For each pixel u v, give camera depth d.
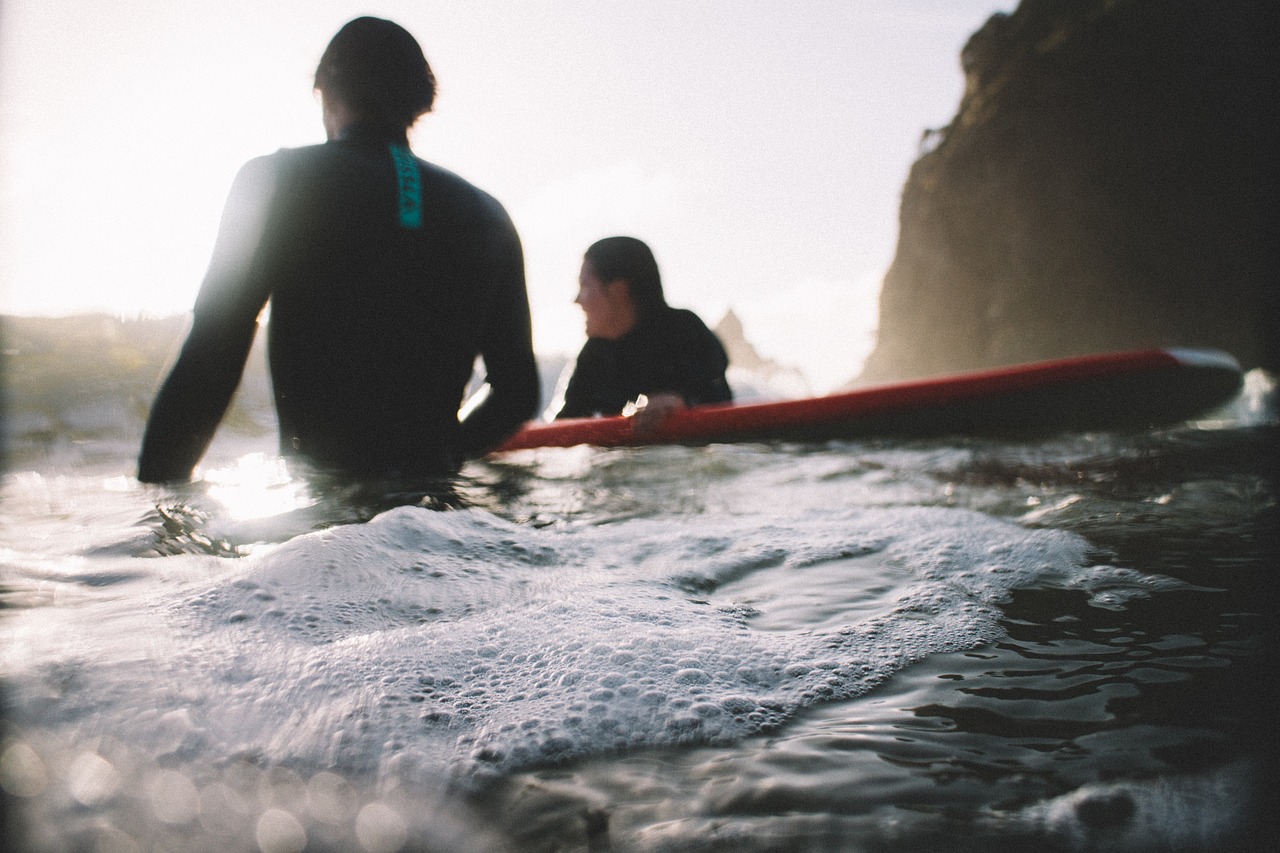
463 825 0.47
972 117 31.41
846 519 1.25
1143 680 0.66
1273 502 1.31
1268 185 14.84
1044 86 28.05
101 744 0.52
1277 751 0.52
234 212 1.45
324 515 1.17
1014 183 28.81
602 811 0.48
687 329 2.88
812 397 2.42
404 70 1.65
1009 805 0.48
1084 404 2.60
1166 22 25.19
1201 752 0.53
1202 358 2.73
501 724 0.58
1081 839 0.44
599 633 0.76
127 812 0.45
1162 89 25.41
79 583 0.83
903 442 2.35
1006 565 1.00
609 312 2.85
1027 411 2.56
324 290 1.53
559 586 0.90
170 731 0.54
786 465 1.89
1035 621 0.81
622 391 2.90
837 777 0.52
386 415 1.60
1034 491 1.49
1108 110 26.67
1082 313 27.41
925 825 0.46
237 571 0.86
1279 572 0.95
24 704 0.57
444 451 1.72
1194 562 0.99
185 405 1.44
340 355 1.54
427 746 0.55
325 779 0.51
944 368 32.38
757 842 0.45
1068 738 0.56
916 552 1.07
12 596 0.78
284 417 1.58
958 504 1.39
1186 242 25.02
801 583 0.95
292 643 0.71
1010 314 29.14
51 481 1.45
